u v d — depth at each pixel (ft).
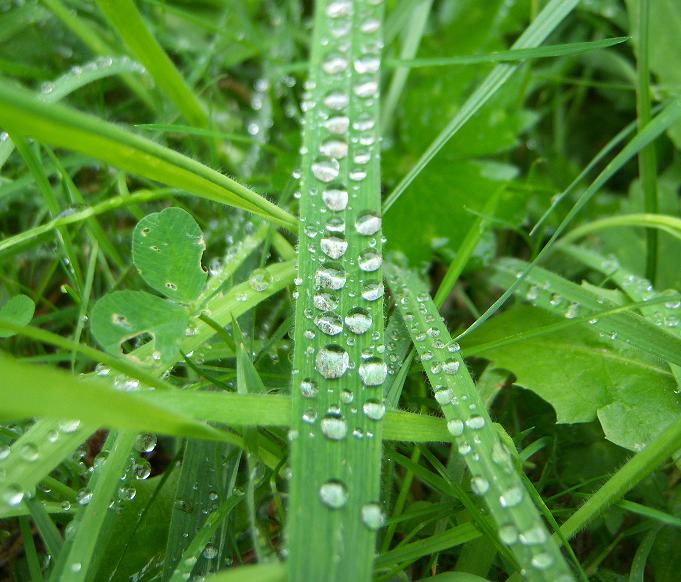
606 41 0.35
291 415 0.26
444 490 0.30
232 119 0.48
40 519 0.28
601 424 0.32
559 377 0.33
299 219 0.31
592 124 0.49
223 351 0.33
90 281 0.34
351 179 0.33
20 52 0.47
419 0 0.45
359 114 0.35
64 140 0.23
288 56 0.49
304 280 0.30
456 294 0.42
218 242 0.40
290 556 0.24
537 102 0.51
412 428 0.28
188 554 0.28
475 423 0.28
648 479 0.32
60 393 0.22
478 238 0.37
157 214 0.30
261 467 0.30
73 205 0.37
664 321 0.34
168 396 0.27
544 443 0.32
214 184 0.29
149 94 0.45
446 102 0.46
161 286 0.30
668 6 0.44
